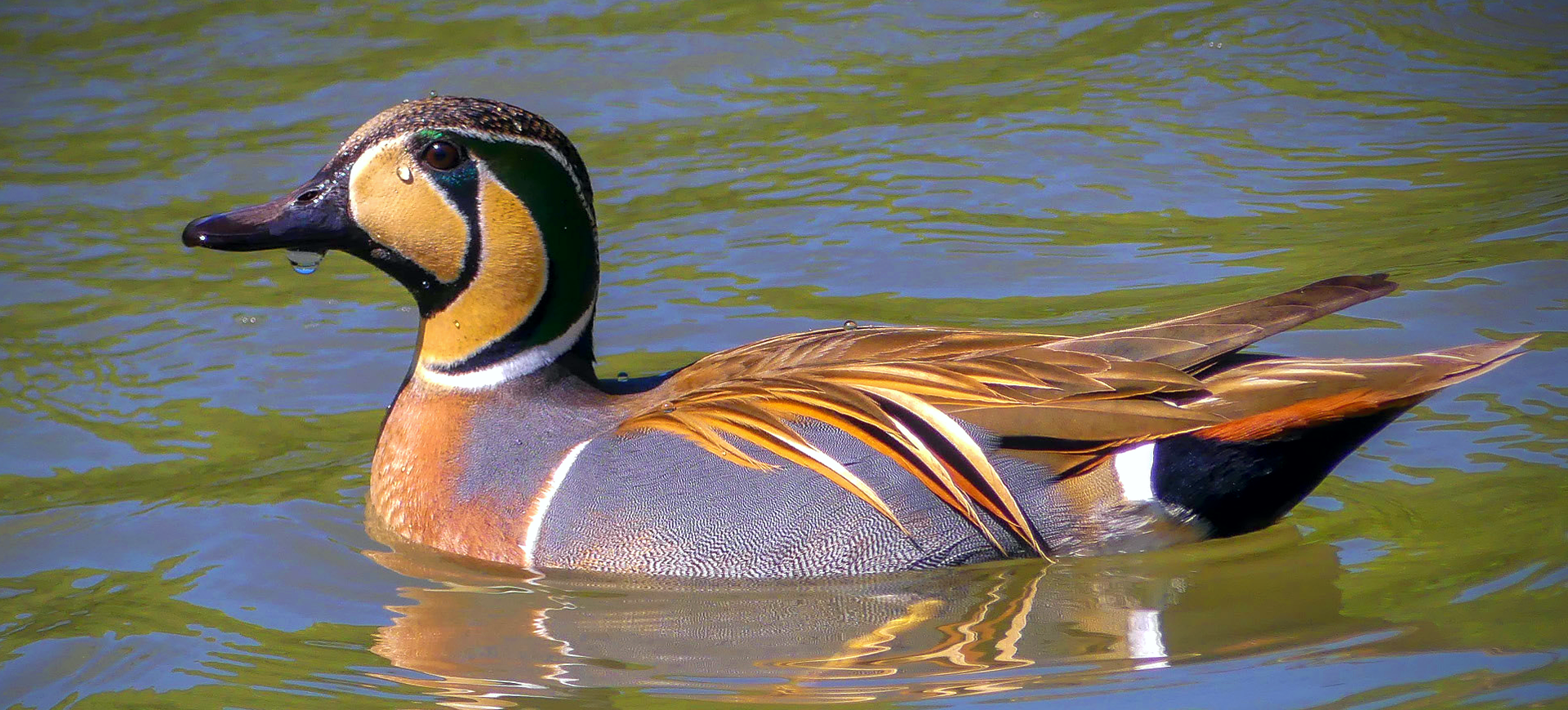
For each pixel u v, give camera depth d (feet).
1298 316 33.47
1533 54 61.52
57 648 30.86
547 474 34.06
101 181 56.49
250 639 31.09
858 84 62.59
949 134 57.82
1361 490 35.73
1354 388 32.09
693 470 33.01
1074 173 54.29
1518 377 39.37
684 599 32.35
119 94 63.62
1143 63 62.90
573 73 63.77
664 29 67.97
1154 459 32.63
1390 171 52.75
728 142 58.03
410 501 35.32
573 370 36.09
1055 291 46.42
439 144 34.42
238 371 44.47
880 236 50.52
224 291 49.83
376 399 42.88
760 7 70.38
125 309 48.21
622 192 54.65
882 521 32.42
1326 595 31.22
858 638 30.48
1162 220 50.62
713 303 46.68
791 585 32.60
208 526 35.96
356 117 60.13
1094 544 32.99
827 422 32.76
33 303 48.55
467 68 63.93
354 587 33.27
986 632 30.42
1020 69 63.21
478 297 35.29
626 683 28.91
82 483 38.17
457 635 31.07
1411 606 30.40
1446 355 32.60
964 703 27.63
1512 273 44.37
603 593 32.76
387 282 50.85
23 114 61.98
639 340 44.45
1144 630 30.19
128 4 72.23
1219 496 33.04
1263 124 57.11
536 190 35.01
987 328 44.01
